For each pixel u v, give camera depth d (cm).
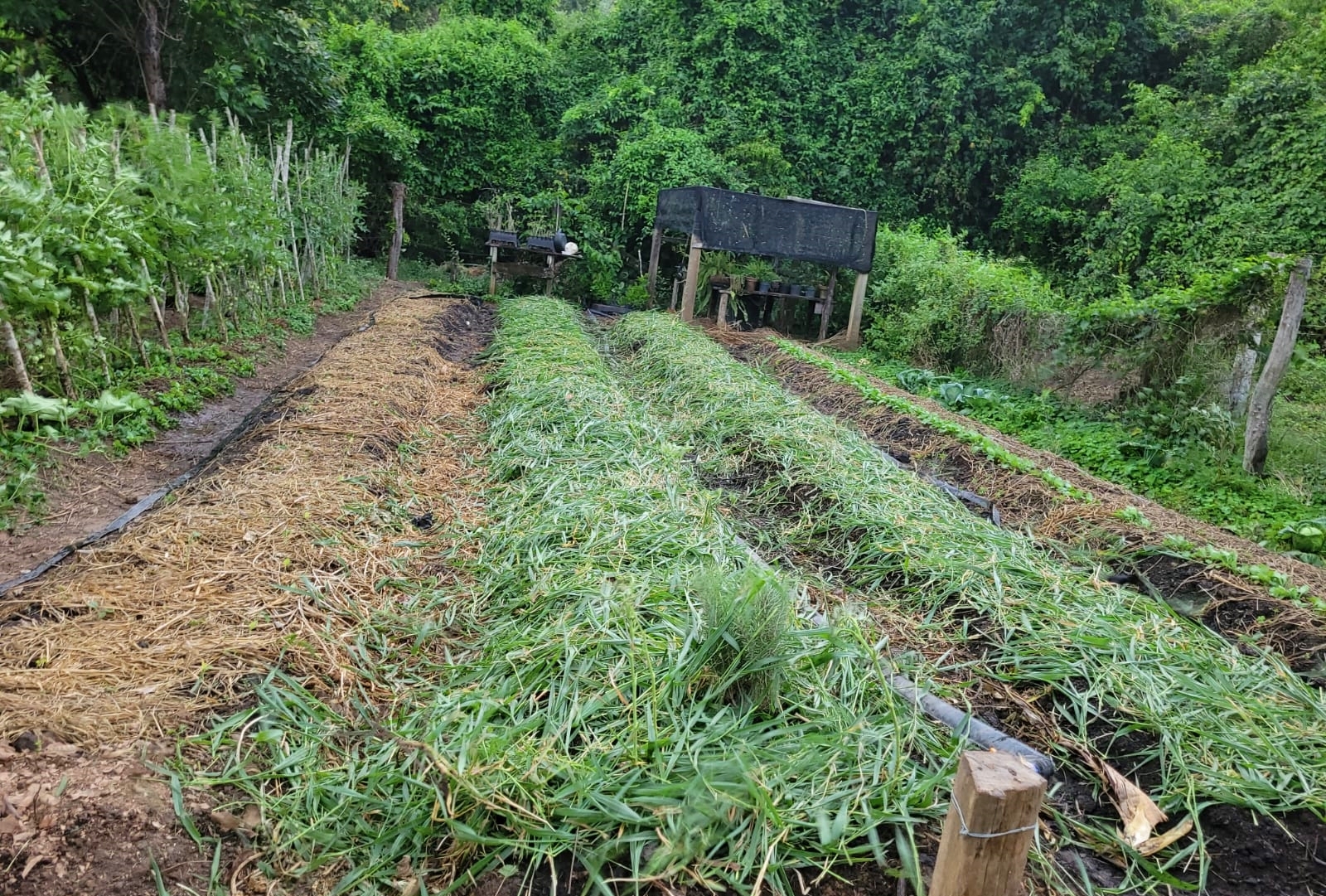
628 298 1562
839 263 1305
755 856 206
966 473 608
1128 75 1766
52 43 937
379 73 1598
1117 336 820
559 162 1738
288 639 289
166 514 378
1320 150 1271
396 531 409
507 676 283
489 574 374
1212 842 247
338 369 668
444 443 571
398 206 1499
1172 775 268
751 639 263
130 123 701
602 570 348
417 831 219
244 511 379
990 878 156
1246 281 691
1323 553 525
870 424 749
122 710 239
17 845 194
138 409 549
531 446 529
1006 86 1708
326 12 1232
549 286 1487
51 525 404
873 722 264
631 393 800
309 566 345
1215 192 1373
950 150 1700
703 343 993
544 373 699
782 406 694
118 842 202
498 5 1964
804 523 481
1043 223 1641
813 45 1756
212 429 580
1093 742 289
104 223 559
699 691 267
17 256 456
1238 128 1423
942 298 1138
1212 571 424
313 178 1163
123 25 927
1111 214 1523
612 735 247
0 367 509
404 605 344
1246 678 321
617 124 1741
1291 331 634
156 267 648
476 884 208
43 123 536
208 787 223
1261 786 257
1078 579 407
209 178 728
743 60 1711
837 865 212
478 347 960
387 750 246
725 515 494
